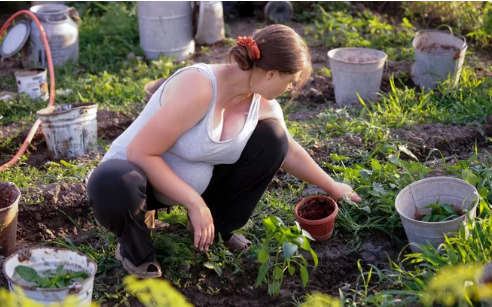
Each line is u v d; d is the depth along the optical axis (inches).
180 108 97.2
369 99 188.1
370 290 111.2
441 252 111.5
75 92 201.5
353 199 127.7
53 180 146.4
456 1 250.1
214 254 117.0
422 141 160.7
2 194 120.0
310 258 120.2
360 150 154.2
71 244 121.4
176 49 228.1
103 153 162.4
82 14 266.8
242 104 106.7
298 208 122.6
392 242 124.8
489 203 125.1
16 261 97.8
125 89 199.8
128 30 247.6
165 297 86.5
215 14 237.6
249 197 112.9
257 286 113.2
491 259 103.4
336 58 192.9
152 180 101.8
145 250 104.7
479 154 156.6
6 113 188.2
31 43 220.8
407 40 234.4
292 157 121.0
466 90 187.3
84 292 93.0
